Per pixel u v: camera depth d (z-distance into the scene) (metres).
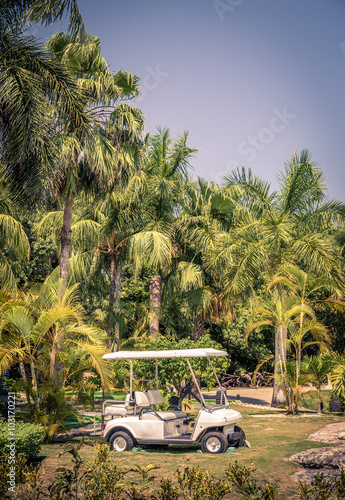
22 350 9.88
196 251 21.61
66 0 9.74
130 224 19.69
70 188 14.25
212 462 7.96
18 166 9.48
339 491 4.31
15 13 9.63
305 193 17.33
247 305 22.58
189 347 15.04
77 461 4.54
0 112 9.16
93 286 23.62
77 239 19.22
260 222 17.16
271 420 13.31
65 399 10.59
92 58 15.12
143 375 13.98
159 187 19.91
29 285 12.86
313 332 15.73
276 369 16.23
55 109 10.30
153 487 6.25
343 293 15.39
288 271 15.01
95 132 14.52
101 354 10.11
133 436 9.23
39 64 9.74
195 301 21.30
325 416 13.89
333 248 16.11
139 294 29.61
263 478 6.95
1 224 15.98
